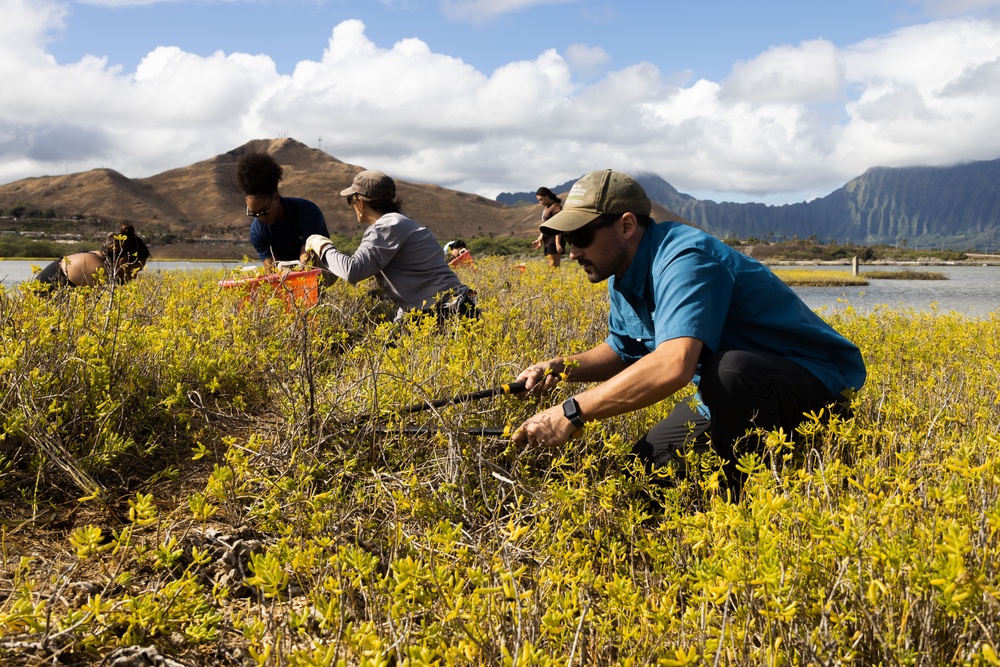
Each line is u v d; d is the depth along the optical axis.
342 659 1.71
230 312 4.54
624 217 2.95
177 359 3.61
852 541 1.55
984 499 1.78
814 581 1.71
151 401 3.26
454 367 3.28
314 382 3.45
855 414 2.88
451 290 5.15
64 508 2.66
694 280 2.78
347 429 3.05
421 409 3.14
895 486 1.91
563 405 2.78
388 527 2.53
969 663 1.44
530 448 3.13
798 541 1.68
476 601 1.70
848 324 6.22
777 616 1.52
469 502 2.67
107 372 3.10
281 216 6.33
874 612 1.63
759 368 2.87
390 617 1.68
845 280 27.59
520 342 4.27
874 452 2.71
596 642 1.79
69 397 3.00
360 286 5.77
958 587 1.32
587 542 2.20
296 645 1.89
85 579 2.23
